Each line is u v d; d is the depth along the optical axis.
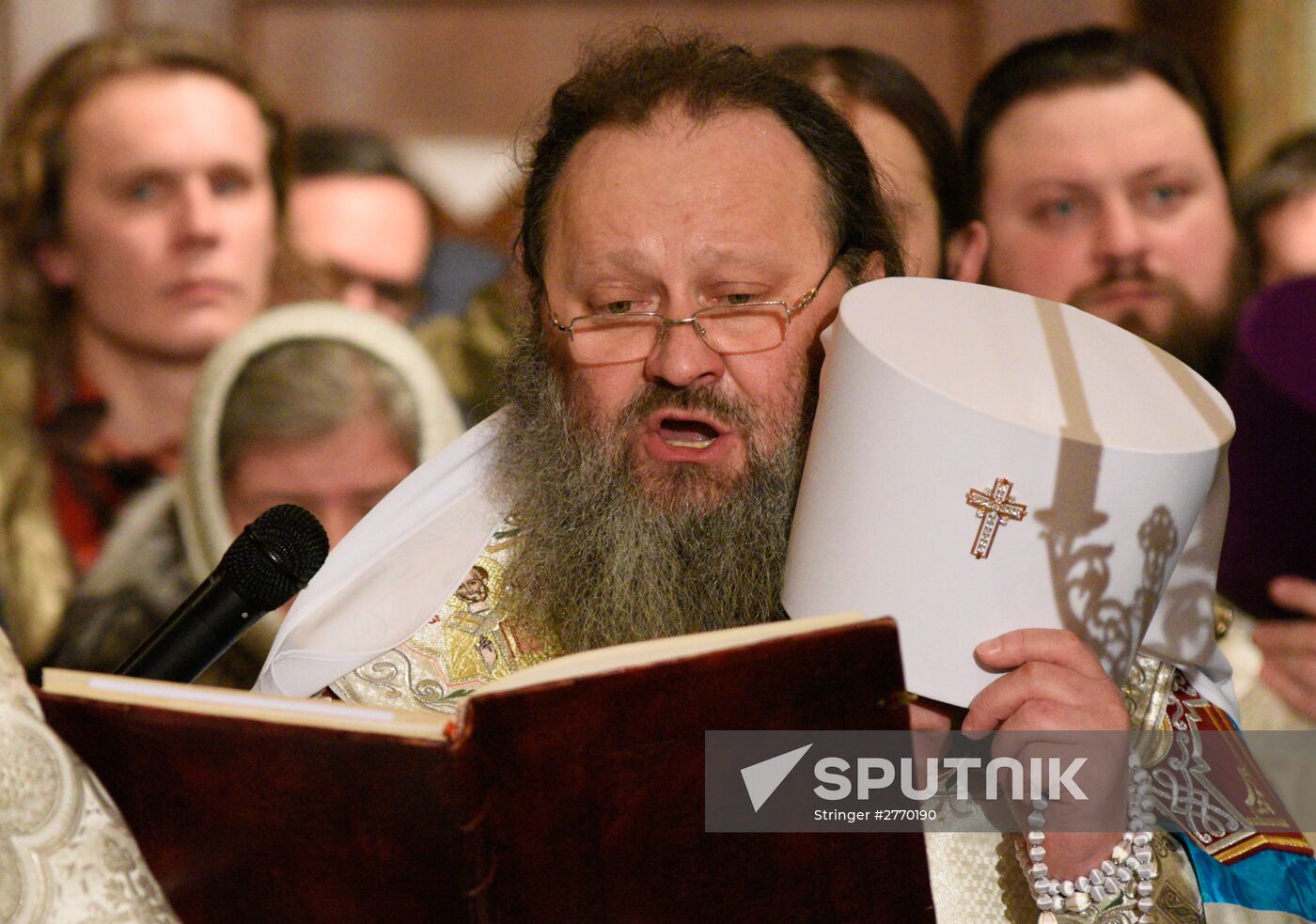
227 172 15.84
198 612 6.55
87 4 17.03
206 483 14.28
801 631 5.98
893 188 9.17
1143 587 6.87
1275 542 11.37
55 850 5.56
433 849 5.76
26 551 14.98
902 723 6.03
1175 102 14.34
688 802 6.01
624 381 8.27
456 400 15.27
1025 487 6.60
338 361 14.34
